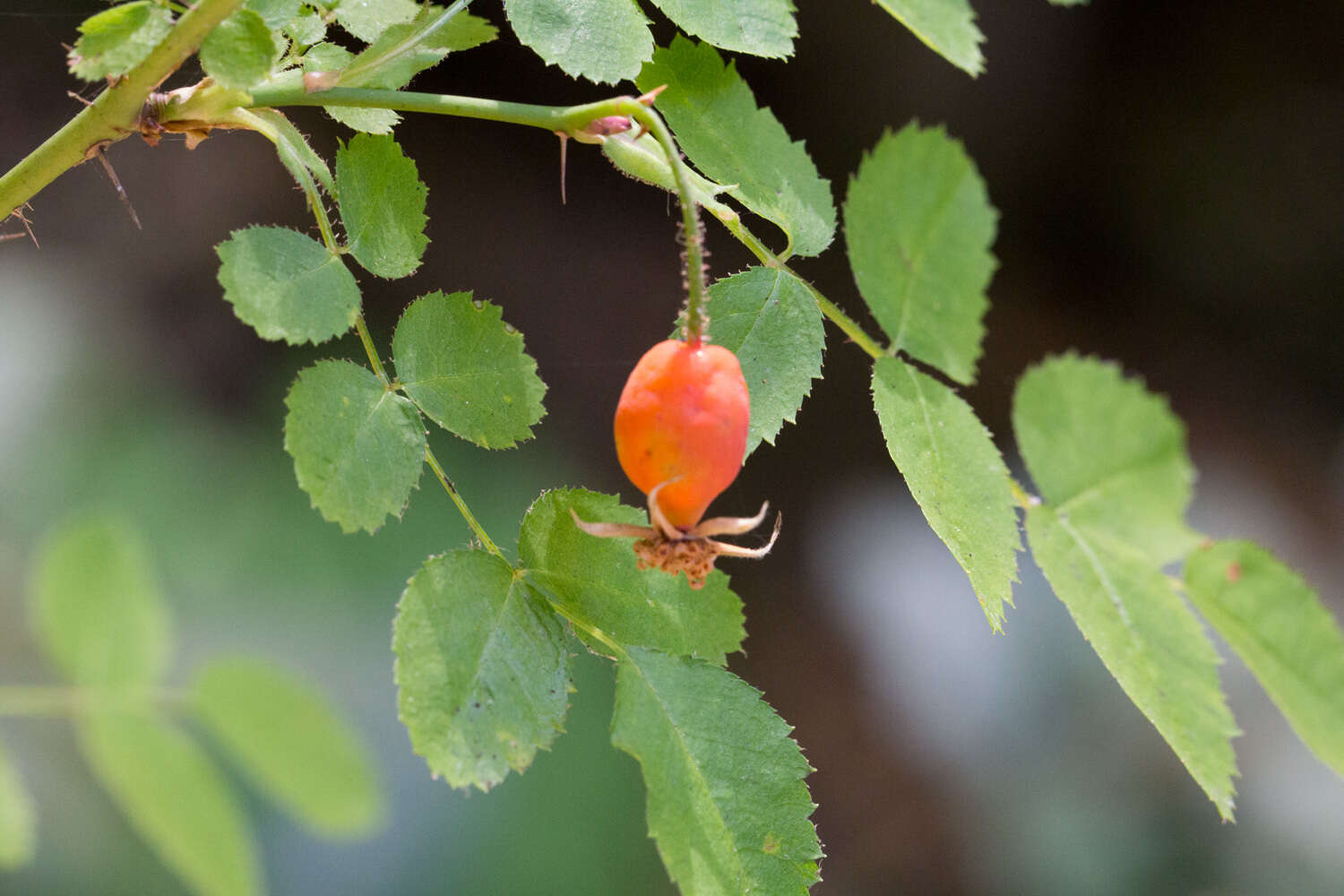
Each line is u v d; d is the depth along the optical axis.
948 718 1.74
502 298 1.98
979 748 1.70
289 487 1.39
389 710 1.20
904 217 0.45
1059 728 1.70
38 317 1.50
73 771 0.76
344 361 0.45
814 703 1.80
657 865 1.27
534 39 0.46
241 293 0.45
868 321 1.64
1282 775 1.56
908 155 0.45
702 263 0.45
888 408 0.45
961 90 2.15
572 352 2.01
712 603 0.46
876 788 1.71
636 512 0.46
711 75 0.47
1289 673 0.45
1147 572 0.45
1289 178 2.18
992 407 2.16
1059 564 0.45
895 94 2.14
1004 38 2.12
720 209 0.46
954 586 1.87
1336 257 2.17
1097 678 1.72
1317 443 2.19
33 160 0.45
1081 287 2.29
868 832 1.67
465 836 1.16
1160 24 2.13
